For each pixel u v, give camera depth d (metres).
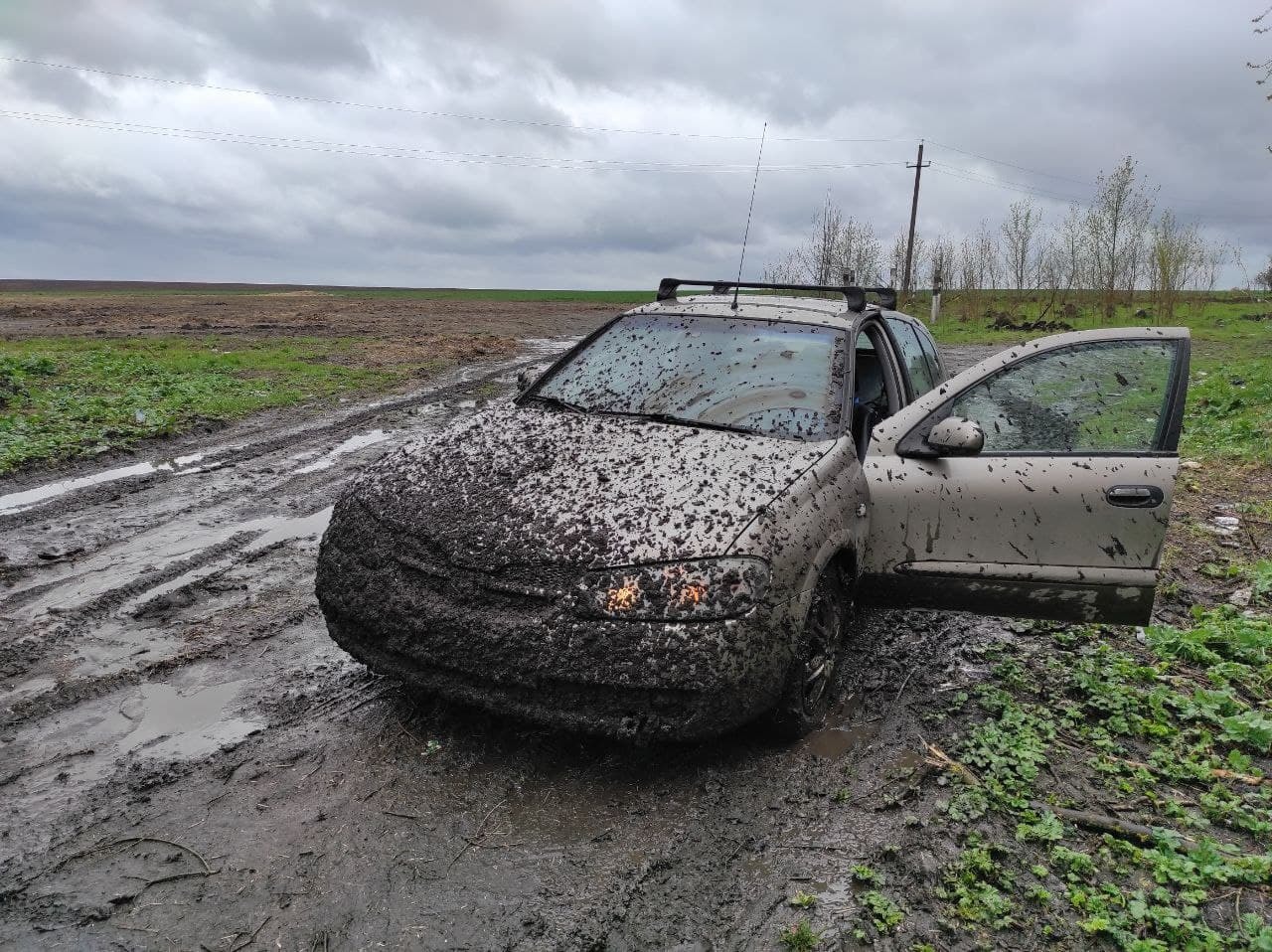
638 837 3.16
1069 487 4.12
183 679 4.30
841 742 3.87
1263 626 5.15
